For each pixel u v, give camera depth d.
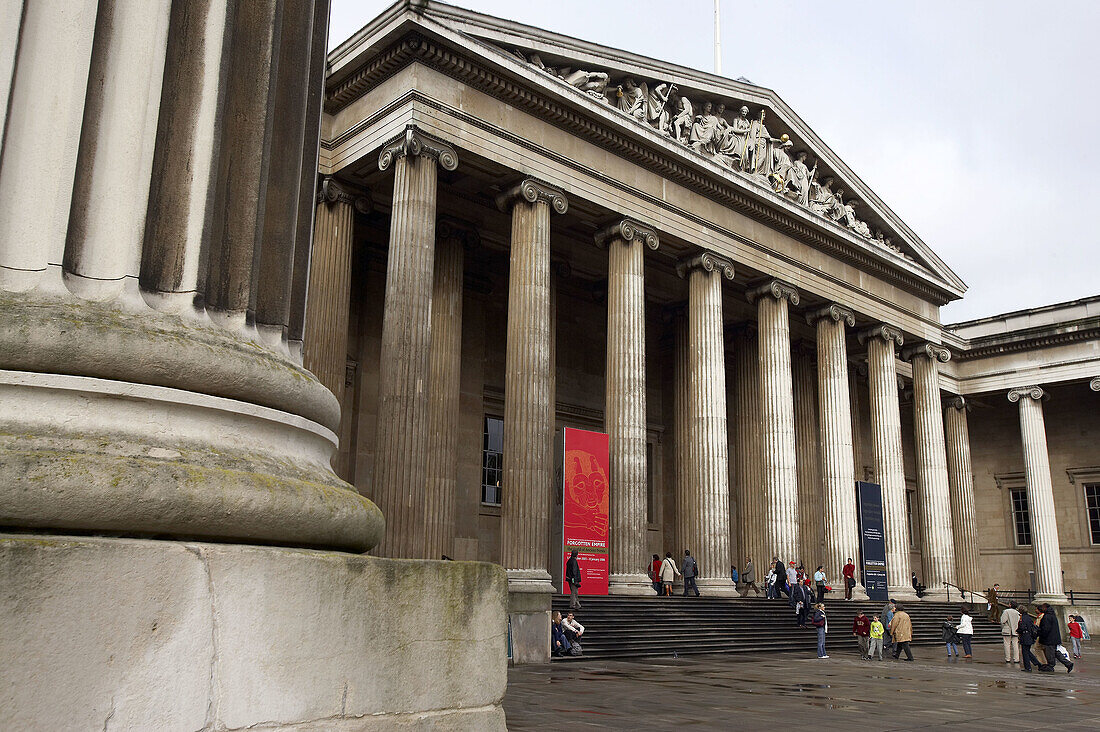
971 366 56.03
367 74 28.55
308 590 4.08
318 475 4.81
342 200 30.20
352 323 35.16
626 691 17.47
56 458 3.75
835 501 40.50
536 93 29.94
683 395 42.59
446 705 4.57
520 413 28.23
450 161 27.50
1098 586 55.28
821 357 42.16
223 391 4.48
